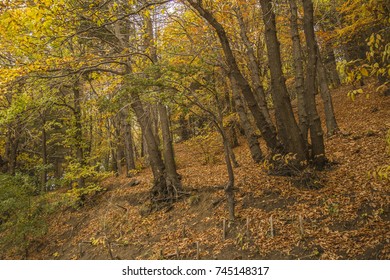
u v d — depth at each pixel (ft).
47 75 35.60
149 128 45.62
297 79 33.68
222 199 36.01
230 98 57.11
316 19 55.52
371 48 12.59
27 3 28.66
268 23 31.99
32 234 45.75
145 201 45.60
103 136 69.00
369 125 44.42
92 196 56.75
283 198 31.14
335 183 30.55
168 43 42.14
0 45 34.17
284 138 33.12
